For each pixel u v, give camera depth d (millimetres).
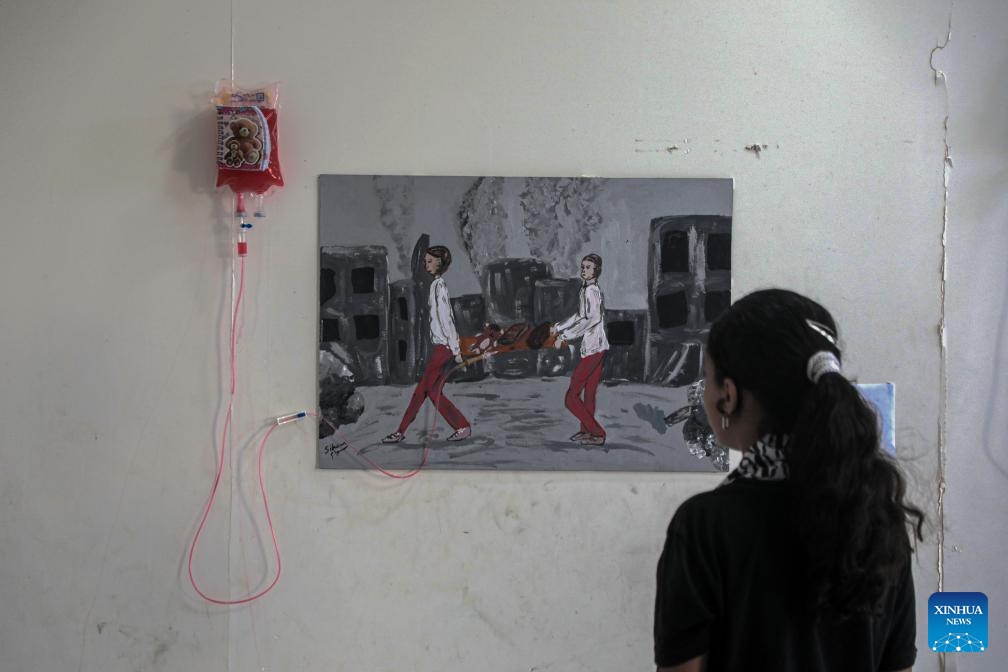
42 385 1722
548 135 1743
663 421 1741
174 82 1723
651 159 1750
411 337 1730
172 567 1723
